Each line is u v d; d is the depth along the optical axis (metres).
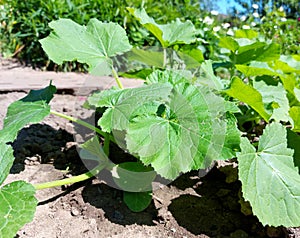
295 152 0.50
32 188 0.38
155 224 0.45
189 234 0.44
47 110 0.47
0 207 0.35
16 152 0.59
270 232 0.44
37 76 1.19
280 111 0.54
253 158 0.43
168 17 1.77
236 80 0.46
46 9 1.52
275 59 0.70
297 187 0.43
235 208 0.49
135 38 1.55
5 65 1.47
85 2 1.56
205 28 1.40
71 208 0.46
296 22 1.86
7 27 1.64
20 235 0.40
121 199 0.49
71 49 0.51
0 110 0.75
